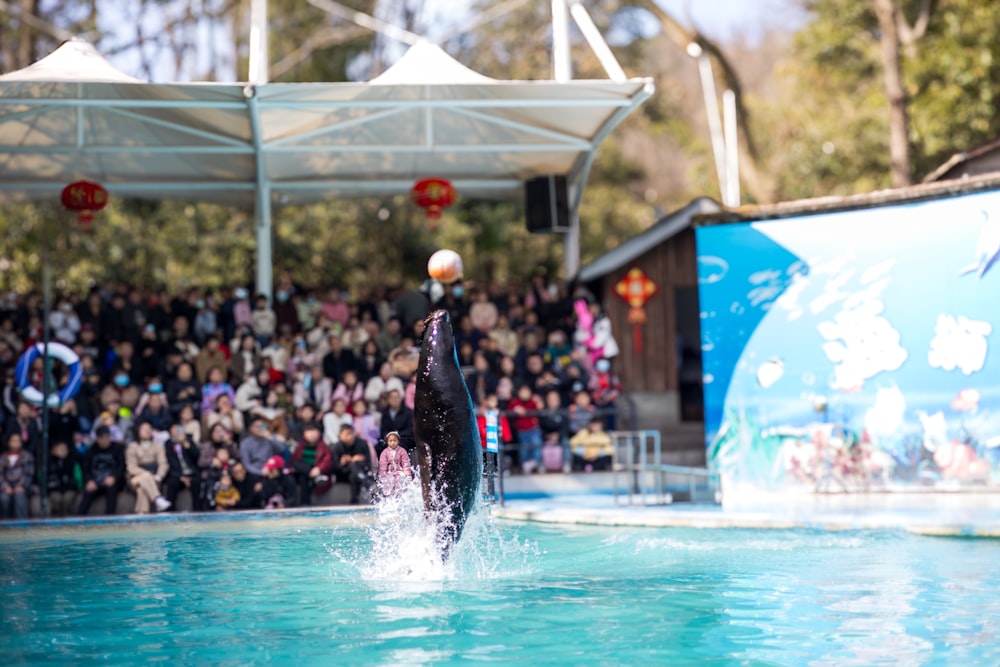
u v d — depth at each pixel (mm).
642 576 8734
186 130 16469
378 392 16047
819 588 8141
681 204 44219
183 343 17016
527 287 22312
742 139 33875
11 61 28969
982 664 5922
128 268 26906
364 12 32438
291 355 17078
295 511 13000
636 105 15695
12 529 12164
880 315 14430
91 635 6832
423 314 18938
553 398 17016
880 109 32250
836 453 14555
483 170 19547
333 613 7383
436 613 7340
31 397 14531
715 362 15422
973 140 30016
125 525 12383
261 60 15703
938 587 8117
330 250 28812
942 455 14016
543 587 8250
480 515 9508
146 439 14461
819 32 33375
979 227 13914
